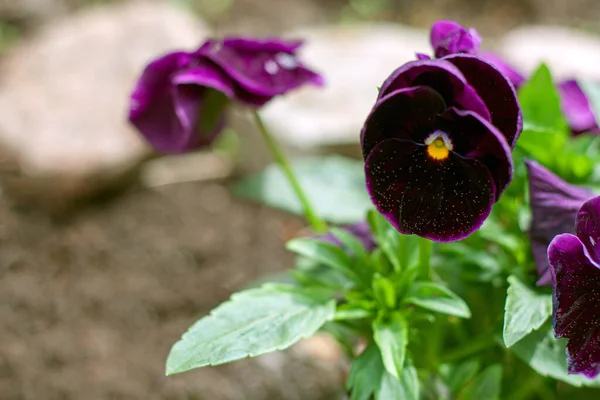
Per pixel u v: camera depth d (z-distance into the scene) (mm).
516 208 658
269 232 955
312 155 944
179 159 1075
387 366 600
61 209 952
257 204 998
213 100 693
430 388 657
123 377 768
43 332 798
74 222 947
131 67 1060
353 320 651
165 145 713
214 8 1485
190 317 824
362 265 643
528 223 634
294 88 680
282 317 616
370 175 575
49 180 940
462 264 661
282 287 632
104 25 1121
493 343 647
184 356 599
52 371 771
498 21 1453
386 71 1050
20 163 949
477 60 567
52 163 940
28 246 903
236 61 676
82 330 801
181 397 758
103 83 1040
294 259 904
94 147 961
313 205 735
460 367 653
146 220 960
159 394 759
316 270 681
